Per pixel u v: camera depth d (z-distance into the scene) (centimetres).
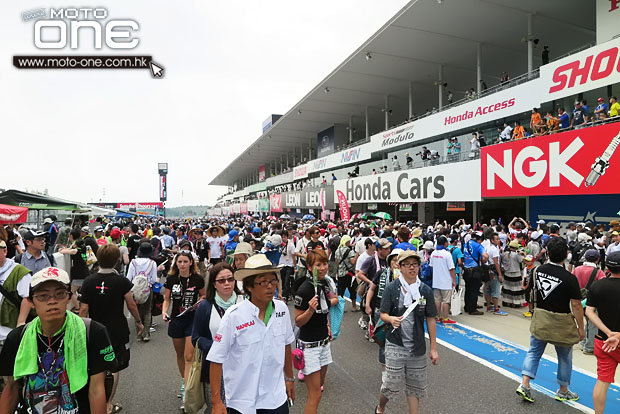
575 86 1158
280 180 4809
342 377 499
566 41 2000
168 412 406
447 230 966
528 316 779
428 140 2256
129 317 820
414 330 350
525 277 818
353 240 1004
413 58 2186
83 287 378
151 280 634
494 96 1526
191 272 425
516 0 1602
